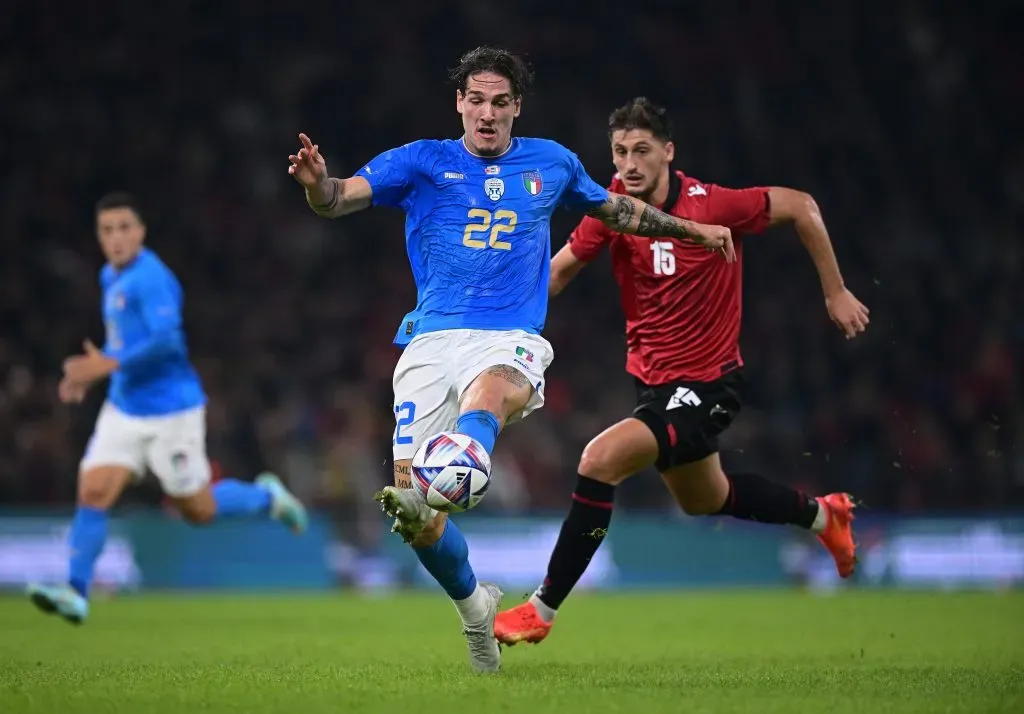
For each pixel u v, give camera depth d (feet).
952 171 312.09
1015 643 95.91
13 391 223.51
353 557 201.26
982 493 243.40
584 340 271.69
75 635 102.27
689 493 88.12
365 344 268.00
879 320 280.51
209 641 95.86
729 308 84.17
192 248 278.87
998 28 324.80
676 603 159.84
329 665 73.46
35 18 291.99
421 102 305.53
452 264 65.92
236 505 132.98
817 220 83.92
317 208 63.31
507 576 196.65
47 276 263.29
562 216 272.72
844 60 319.47
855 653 86.33
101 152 285.43
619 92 309.01
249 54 301.84
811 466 246.88
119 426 118.62
